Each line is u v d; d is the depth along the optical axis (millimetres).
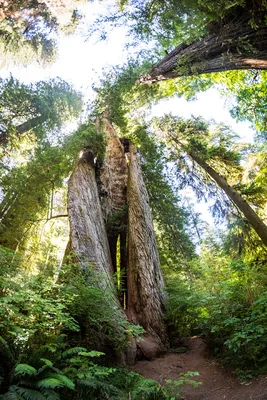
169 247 14336
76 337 5352
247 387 4289
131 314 7641
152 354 6672
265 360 4816
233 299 6328
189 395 4562
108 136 13570
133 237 8984
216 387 4723
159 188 15023
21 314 4062
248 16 6797
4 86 11820
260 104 13445
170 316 7734
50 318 4445
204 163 14945
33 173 11688
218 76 14148
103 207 10977
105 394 3566
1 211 11414
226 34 7215
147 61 13461
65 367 3609
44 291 5086
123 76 14828
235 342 5141
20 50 12422
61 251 15352
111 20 9523
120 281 8086
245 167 14586
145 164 15195
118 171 12578
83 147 11242
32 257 12133
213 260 9383
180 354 6875
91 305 5535
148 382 4336
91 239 7641
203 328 6734
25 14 8828
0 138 11766
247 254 12609
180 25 8352
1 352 3127
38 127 14195
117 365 5539
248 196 13297
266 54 6680
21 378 2926
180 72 8836
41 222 13328
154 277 8328
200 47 7996
